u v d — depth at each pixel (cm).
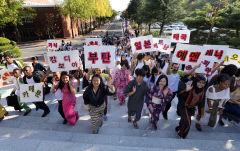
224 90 372
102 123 427
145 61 626
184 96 356
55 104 554
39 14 3186
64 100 397
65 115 395
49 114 487
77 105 552
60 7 3059
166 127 425
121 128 404
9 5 2459
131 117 481
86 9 3272
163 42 701
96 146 278
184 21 2175
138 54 591
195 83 340
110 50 472
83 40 3131
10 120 440
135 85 369
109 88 359
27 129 370
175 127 425
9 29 3148
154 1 2222
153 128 400
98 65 482
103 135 351
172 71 457
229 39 1759
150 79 483
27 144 276
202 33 2014
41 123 427
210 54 491
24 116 466
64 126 415
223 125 439
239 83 399
